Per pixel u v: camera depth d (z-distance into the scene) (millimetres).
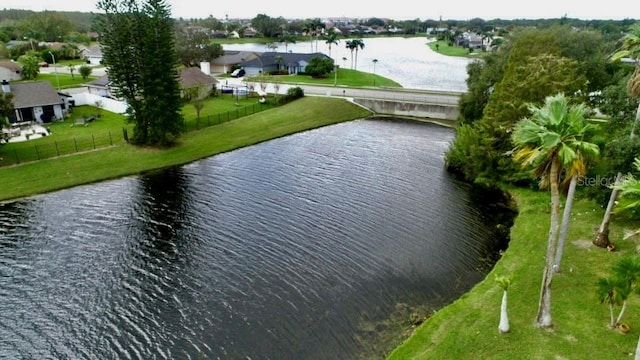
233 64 104750
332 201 35594
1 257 27547
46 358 19562
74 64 118125
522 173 35688
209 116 60000
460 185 39156
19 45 128625
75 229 31172
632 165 24391
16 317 22203
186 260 27047
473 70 57219
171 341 20359
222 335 20641
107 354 19719
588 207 31469
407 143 52562
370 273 25422
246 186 39031
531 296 21844
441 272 25500
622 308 19234
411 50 186125
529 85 35250
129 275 25609
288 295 23484
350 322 21312
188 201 35906
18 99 56406
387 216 32844
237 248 28344
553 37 39906
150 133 48688
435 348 18781
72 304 23125
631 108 30406
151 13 46688
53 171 41219
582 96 35344
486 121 38875
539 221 30516
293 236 29812
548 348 18156
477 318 20516
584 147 16781
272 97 72438
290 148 50562
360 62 137500
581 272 23562
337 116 64062
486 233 30234
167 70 48406
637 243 25953
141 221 32375
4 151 45312
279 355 19281
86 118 58781
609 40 75250
